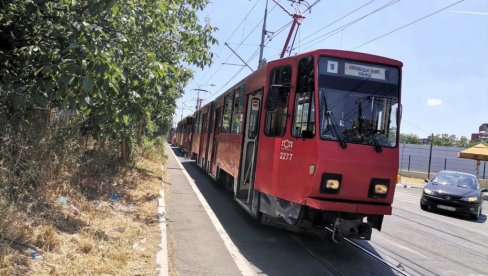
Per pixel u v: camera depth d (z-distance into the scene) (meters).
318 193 7.18
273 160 8.34
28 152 6.66
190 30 8.70
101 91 5.03
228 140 13.50
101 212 8.12
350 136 7.35
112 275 5.17
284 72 8.43
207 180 18.44
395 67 7.84
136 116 7.29
